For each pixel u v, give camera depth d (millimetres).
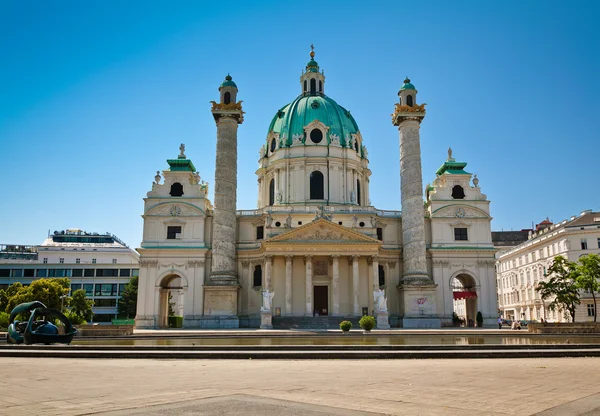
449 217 78062
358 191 90062
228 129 73438
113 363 24781
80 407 13250
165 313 77812
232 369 22047
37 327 33781
